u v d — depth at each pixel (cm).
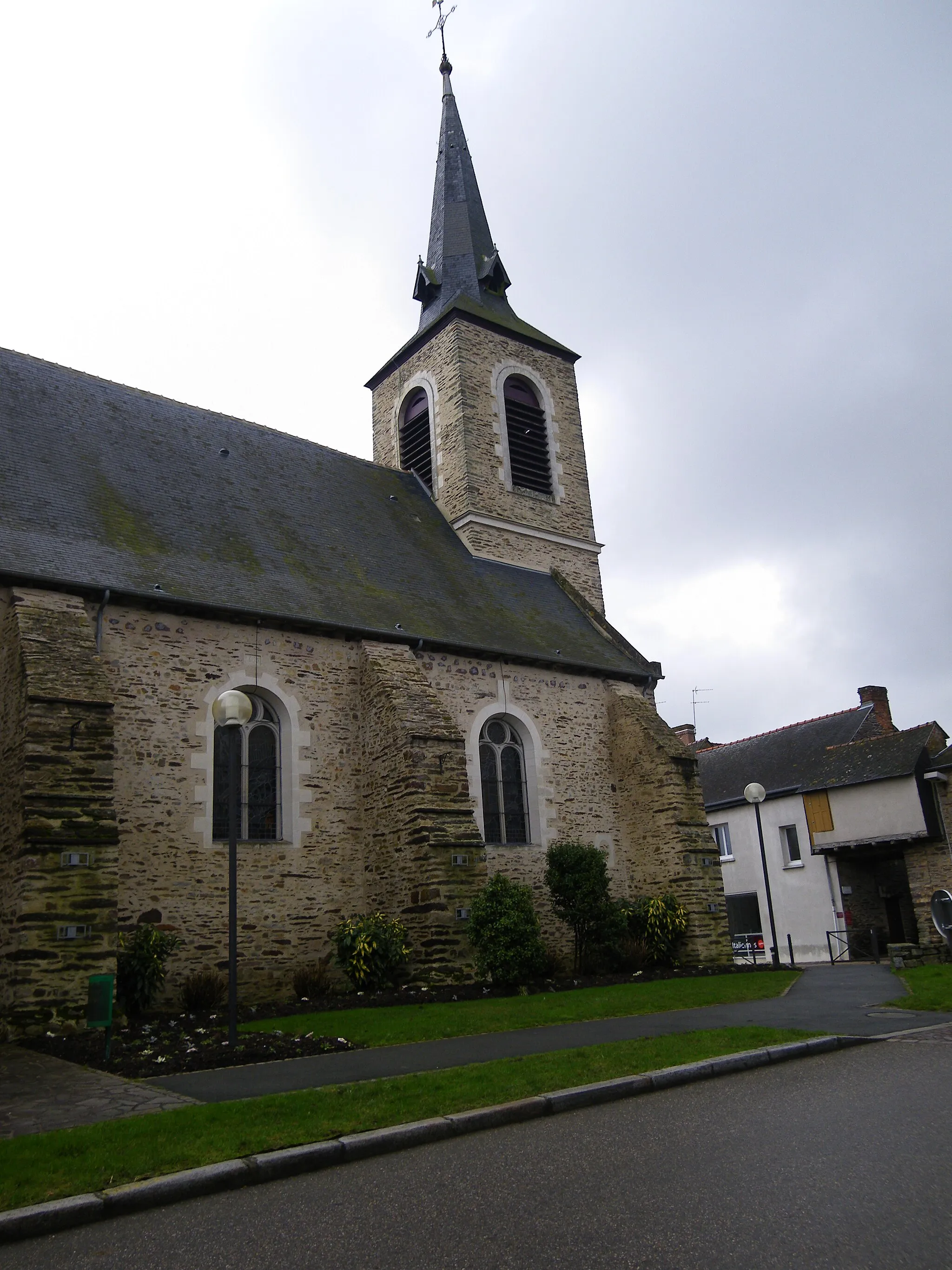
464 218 2639
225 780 1334
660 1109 606
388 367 2453
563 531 2245
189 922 1245
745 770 2866
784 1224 396
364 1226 418
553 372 2425
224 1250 398
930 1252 363
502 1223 412
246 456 1845
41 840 998
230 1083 704
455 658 1642
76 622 1180
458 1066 730
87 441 1577
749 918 2670
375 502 2012
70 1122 596
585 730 1809
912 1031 864
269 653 1416
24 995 950
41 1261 394
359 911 1405
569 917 1543
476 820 1579
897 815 2286
